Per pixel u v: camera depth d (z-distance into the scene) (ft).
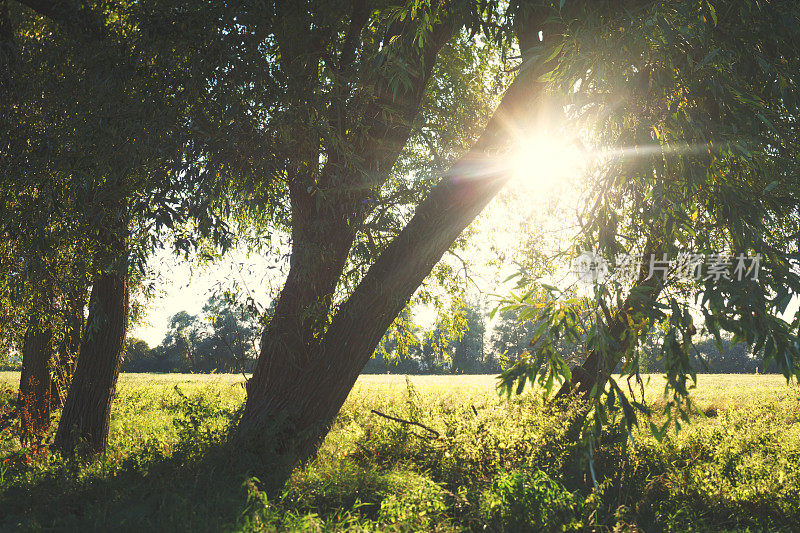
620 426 12.06
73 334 35.17
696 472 21.94
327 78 21.16
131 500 18.60
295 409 21.99
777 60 13.35
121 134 18.43
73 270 25.72
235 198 21.16
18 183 20.04
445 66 31.73
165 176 17.62
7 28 21.99
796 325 10.87
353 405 40.96
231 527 15.08
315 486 19.49
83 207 19.63
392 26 20.97
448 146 30.09
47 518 17.84
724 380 141.49
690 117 11.79
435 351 36.70
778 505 19.16
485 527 16.10
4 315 30.04
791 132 14.10
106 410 29.14
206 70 18.33
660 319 11.52
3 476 22.15
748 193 12.37
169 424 35.76
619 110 12.60
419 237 22.15
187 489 18.70
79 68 21.11
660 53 11.70
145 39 18.44
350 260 23.17
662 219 12.69
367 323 22.40
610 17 13.74
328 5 20.29
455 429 25.08
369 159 22.84
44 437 28.09
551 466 21.54
